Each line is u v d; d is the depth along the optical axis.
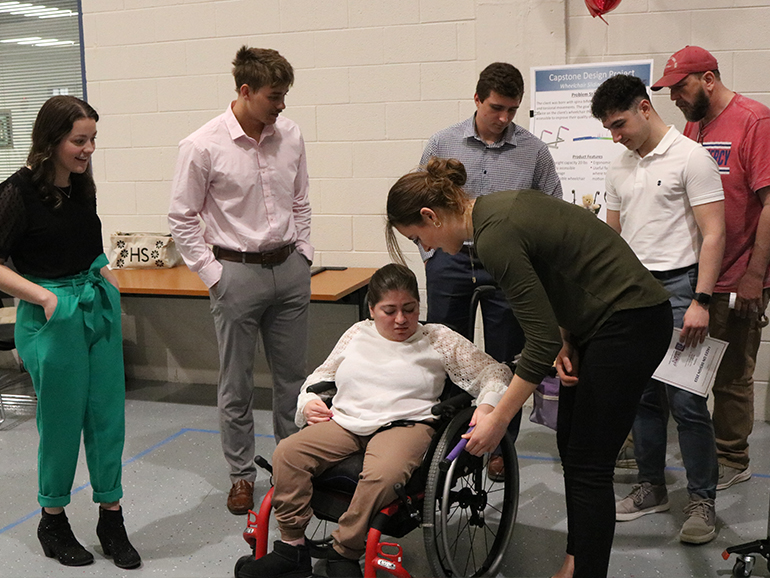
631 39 3.48
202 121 4.13
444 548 2.00
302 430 2.15
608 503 1.86
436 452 1.99
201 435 3.54
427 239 1.79
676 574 2.24
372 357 2.24
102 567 2.35
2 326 3.75
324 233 4.05
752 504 2.68
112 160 4.33
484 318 2.89
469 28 3.65
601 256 1.77
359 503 1.96
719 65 3.39
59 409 2.21
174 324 4.39
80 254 2.22
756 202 2.71
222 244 2.65
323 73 3.89
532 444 3.31
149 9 4.09
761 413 3.56
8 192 2.08
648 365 1.80
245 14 3.95
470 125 2.88
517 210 1.72
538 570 2.30
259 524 2.05
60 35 4.34
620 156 2.61
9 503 2.83
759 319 2.79
